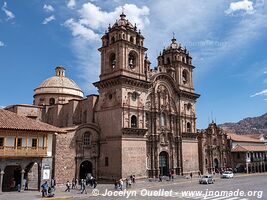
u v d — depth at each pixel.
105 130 56.62
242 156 86.88
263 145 103.88
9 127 38.09
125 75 55.59
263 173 84.62
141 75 59.34
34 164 45.44
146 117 60.38
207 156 78.06
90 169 55.72
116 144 53.88
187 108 70.44
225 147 85.25
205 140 77.75
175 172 64.44
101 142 56.78
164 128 63.47
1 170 37.78
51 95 75.38
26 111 62.38
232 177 67.25
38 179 41.53
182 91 68.69
